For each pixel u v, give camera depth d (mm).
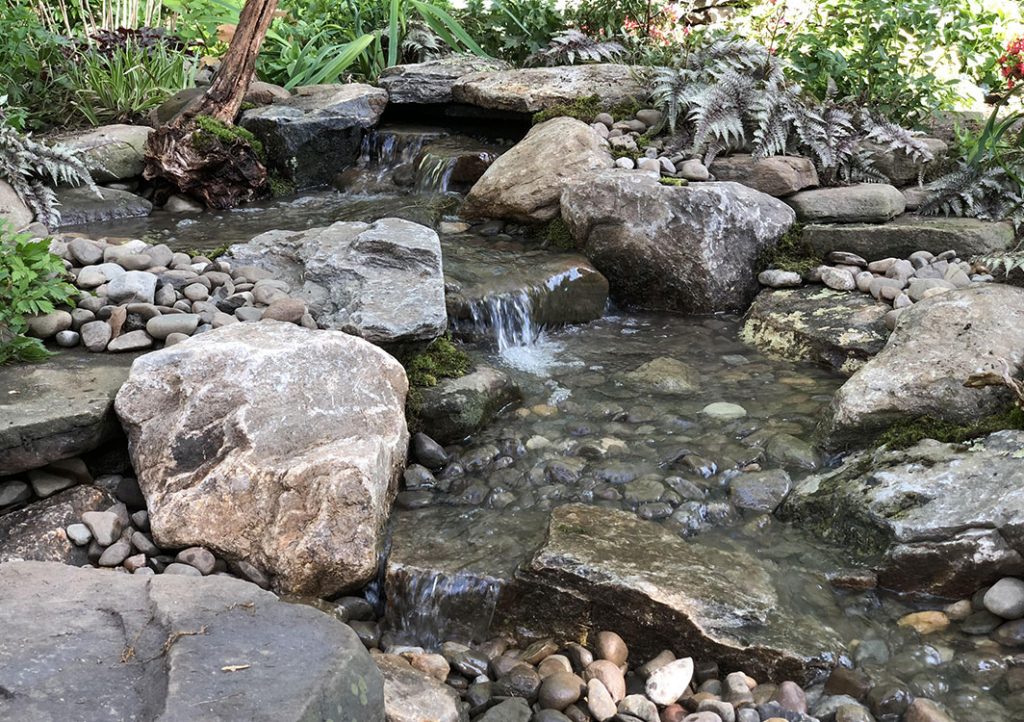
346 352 3869
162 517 3412
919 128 6887
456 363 4480
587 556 3279
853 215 5871
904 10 7066
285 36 9289
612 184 5734
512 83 7328
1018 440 3559
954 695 2900
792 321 5125
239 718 2135
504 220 6266
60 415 3490
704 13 8859
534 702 2980
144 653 2383
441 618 3334
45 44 7699
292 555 3320
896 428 3928
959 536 3270
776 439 4117
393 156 7582
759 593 3227
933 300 4445
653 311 5734
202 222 6551
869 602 3295
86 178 6535
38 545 3346
